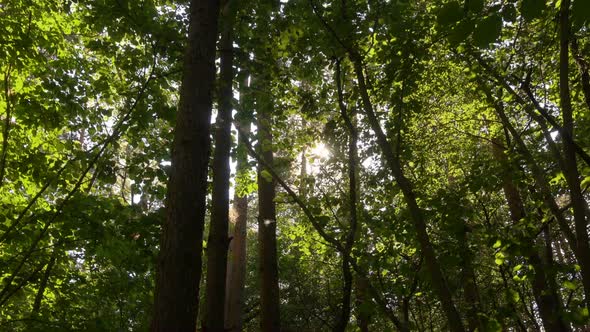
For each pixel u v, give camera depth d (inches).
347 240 173.8
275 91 289.3
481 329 188.9
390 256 209.6
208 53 158.6
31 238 248.7
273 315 301.1
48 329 221.5
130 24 249.6
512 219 346.3
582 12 50.0
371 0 190.9
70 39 314.0
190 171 141.0
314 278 534.0
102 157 262.5
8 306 271.9
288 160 249.0
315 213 185.5
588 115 278.4
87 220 244.7
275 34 250.1
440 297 153.4
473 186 262.8
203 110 150.2
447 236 234.1
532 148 320.5
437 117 366.6
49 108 260.7
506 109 321.1
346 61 224.8
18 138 278.1
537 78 309.6
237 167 337.7
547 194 248.7
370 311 160.7
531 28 285.1
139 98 240.8
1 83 278.5
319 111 241.3
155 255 256.8
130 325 316.2
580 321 184.2
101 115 273.3
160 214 254.7
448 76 332.8
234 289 458.0
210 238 205.8
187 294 129.9
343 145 202.2
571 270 212.1
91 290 288.2
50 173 259.4
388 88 206.7
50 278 277.4
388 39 199.9
